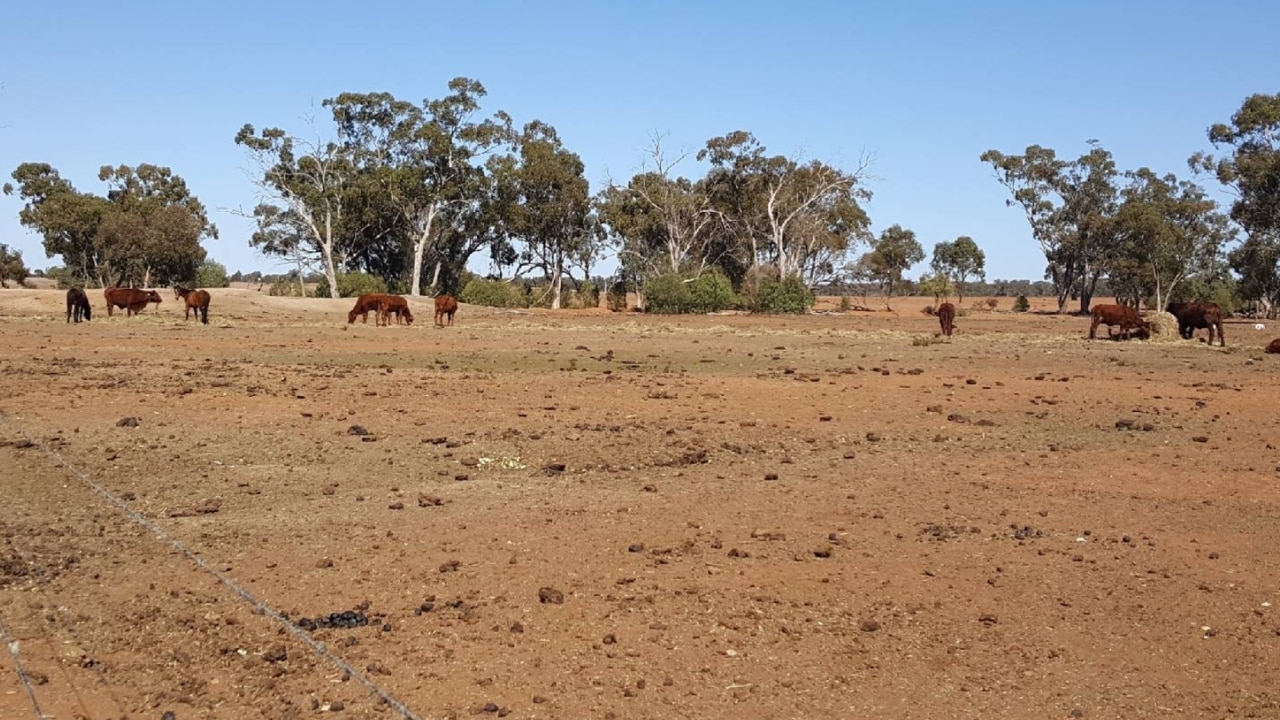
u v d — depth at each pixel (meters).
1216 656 8.34
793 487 13.67
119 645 8.05
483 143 89.44
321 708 7.08
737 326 53.16
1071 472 14.75
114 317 46.97
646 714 7.12
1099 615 9.16
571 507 12.46
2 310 51.81
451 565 10.03
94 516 11.61
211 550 10.47
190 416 17.91
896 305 119.31
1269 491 13.67
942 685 7.72
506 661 7.93
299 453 15.18
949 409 20.25
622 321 57.59
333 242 88.44
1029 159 102.50
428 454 15.30
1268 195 79.62
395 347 33.28
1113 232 96.62
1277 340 35.12
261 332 39.53
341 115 89.06
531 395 21.41
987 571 10.29
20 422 16.92
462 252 97.06
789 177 86.75
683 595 9.44
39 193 98.62
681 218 87.44
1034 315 90.81
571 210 90.94
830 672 7.90
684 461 15.16
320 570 9.92
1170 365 30.05
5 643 8.00
